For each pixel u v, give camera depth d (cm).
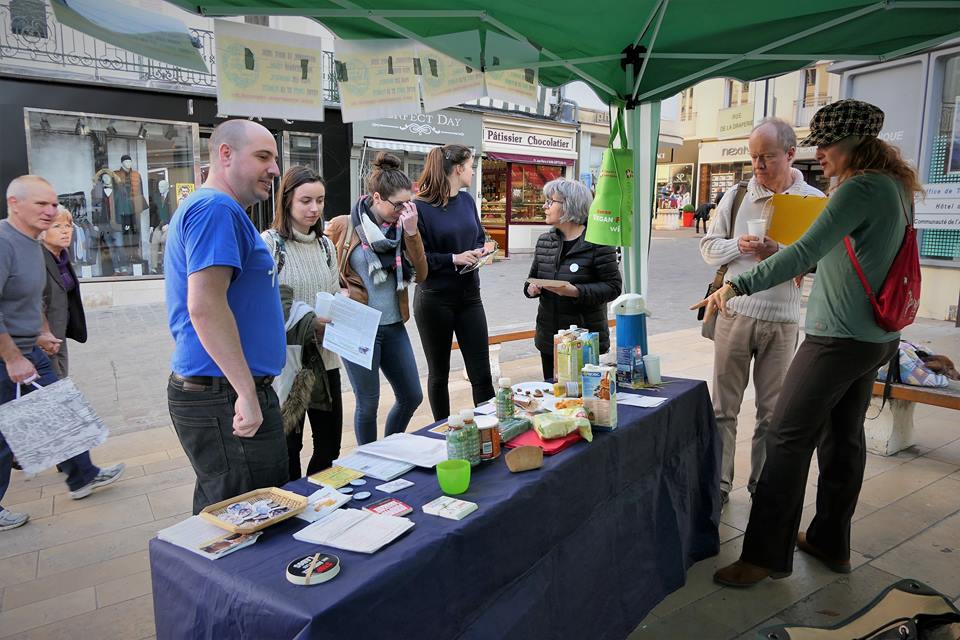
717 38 305
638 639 224
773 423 254
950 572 267
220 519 153
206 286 170
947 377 398
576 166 1789
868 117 229
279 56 202
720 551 286
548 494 181
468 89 262
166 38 185
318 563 131
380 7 228
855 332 233
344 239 318
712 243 310
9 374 303
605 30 291
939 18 274
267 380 197
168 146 1032
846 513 264
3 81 889
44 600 257
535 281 331
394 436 220
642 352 280
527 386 274
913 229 231
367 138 1257
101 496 354
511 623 164
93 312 944
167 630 145
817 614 239
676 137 2434
